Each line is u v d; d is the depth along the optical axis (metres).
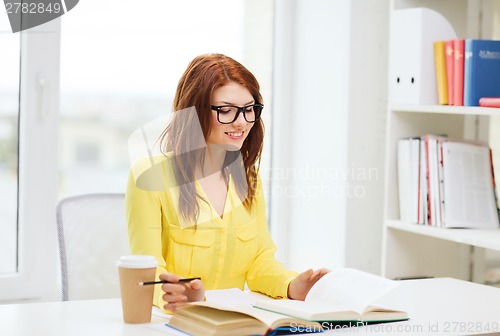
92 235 2.48
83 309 1.88
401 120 2.89
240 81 2.14
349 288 1.87
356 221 3.17
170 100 3.27
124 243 2.53
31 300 3.07
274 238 3.53
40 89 3.02
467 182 2.76
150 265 1.74
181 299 1.80
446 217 2.70
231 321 1.62
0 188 3.03
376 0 3.14
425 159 2.77
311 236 3.37
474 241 2.49
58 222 2.42
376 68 3.17
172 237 2.15
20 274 3.05
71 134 3.12
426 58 2.76
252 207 2.27
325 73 3.27
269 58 3.51
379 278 1.88
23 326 1.71
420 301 2.07
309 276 2.04
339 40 3.17
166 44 3.25
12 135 3.02
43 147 3.04
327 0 3.24
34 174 3.04
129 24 3.17
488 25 2.85
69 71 3.08
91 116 3.14
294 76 3.47
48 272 3.09
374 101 3.17
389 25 3.13
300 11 3.43
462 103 2.62
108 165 3.19
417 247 2.95
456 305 2.03
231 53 3.40
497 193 2.83
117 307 1.91
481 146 2.84
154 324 1.75
